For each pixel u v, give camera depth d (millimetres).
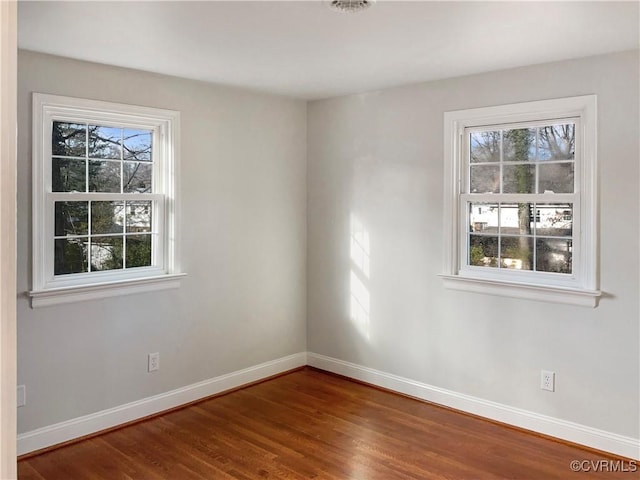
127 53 3068
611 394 3127
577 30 2617
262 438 3338
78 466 2975
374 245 4242
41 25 2553
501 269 3623
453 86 3711
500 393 3584
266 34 2688
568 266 3332
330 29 2604
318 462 3023
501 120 3549
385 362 4223
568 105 3215
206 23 2516
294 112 4582
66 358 3258
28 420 3109
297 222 4664
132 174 3625
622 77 3023
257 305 4379
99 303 3400
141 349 3625
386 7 2287
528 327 3441
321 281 4664
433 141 3838
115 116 3463
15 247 668
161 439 3322
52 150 3227
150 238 3746
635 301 3029
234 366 4230
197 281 3939
